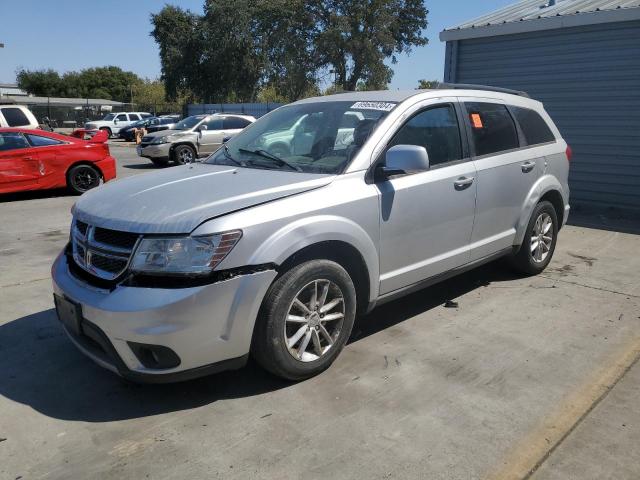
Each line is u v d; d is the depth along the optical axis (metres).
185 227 3.02
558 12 9.87
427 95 4.35
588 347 4.02
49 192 12.20
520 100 5.42
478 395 3.37
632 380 3.53
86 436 2.99
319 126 4.23
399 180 3.92
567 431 3.00
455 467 2.71
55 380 3.60
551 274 5.76
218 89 45.09
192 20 45.88
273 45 40.75
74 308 3.18
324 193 3.50
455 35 11.02
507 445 2.88
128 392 3.44
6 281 5.65
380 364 3.76
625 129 9.23
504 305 4.86
